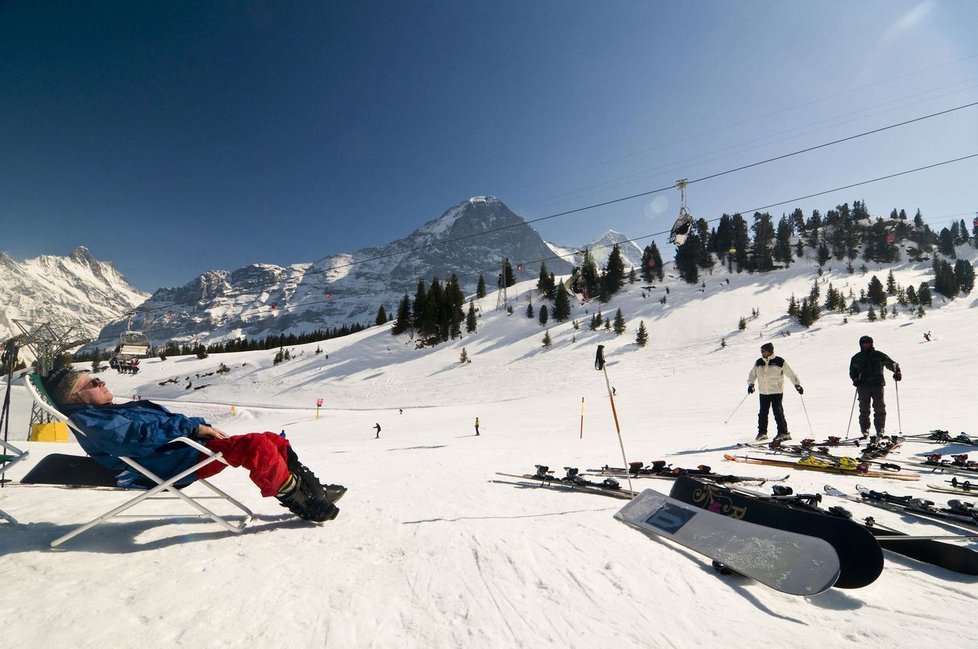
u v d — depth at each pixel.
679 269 140.12
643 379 57.81
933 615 1.74
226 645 1.50
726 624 1.70
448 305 109.38
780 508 2.34
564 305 107.94
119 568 2.08
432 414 49.00
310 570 2.13
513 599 1.88
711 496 2.72
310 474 3.02
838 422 10.30
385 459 6.98
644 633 1.63
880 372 7.22
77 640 1.48
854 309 96.94
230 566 2.15
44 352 9.79
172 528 2.75
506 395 66.81
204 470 2.70
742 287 122.75
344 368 92.69
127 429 2.37
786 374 7.39
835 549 2.00
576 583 2.03
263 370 95.50
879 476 4.35
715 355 70.69
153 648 1.46
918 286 123.06
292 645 1.51
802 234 159.25
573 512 3.18
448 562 2.27
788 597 1.91
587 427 18.27
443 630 1.64
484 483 4.30
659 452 6.85
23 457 2.65
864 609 1.81
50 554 2.21
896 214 172.12
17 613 1.63
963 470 4.54
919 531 2.70
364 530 2.77
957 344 36.22
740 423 12.38
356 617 1.71
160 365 104.94
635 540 2.58
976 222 32.31
